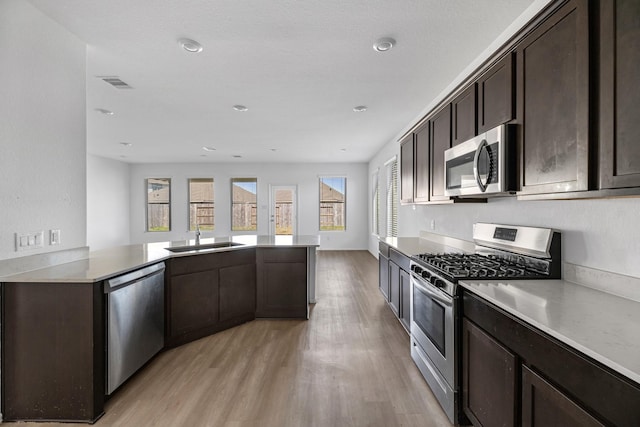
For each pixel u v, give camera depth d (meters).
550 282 1.72
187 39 2.27
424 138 3.11
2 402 1.83
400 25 2.11
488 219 2.57
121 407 1.95
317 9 1.93
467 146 2.08
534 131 1.52
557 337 1.05
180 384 2.20
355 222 8.68
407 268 2.76
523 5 1.90
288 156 7.61
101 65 2.68
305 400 2.01
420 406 1.95
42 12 1.97
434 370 2.03
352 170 8.63
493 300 1.42
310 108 3.87
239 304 3.31
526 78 1.57
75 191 2.27
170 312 2.72
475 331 1.59
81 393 1.82
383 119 4.36
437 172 2.77
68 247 2.23
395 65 2.69
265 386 2.17
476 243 2.62
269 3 1.87
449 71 2.81
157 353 2.64
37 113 1.97
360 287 4.81
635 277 1.39
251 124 4.64
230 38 2.26
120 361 2.05
